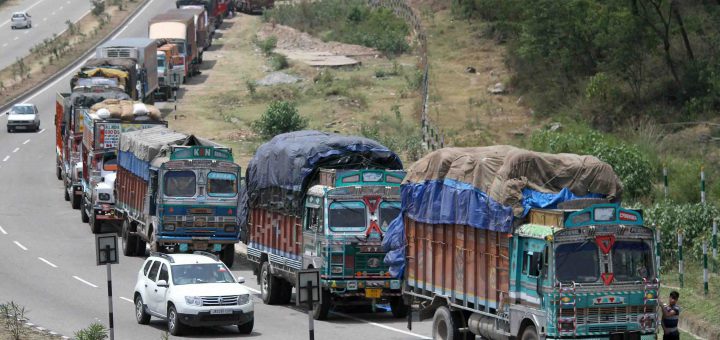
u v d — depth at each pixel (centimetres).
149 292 8119
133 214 11569
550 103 17275
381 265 8288
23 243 12262
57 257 11475
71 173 14588
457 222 6769
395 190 8381
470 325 6762
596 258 6000
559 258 5947
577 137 12988
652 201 11425
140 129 12788
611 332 6009
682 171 12288
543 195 6275
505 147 6894
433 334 7131
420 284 7294
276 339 7650
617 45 17025
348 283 8244
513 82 18925
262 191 9388
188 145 11006
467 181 6750
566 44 18025
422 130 16388
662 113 15938
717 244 9125
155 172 10688
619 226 6031
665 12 17625
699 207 9825
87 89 15862
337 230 8256
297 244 8656
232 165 10744
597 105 16462
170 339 7600
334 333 7856
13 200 15112
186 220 10600
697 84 16338
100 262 7019
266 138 18012
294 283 8694
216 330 8012
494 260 6438
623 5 17250
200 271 8006
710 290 7994
